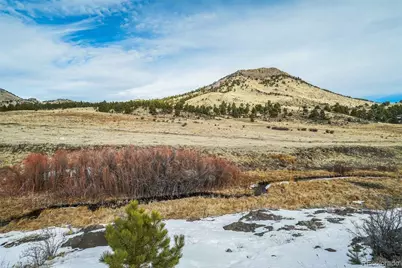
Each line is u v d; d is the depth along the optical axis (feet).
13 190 46.03
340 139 147.84
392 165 94.99
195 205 41.83
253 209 38.96
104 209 39.68
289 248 20.40
